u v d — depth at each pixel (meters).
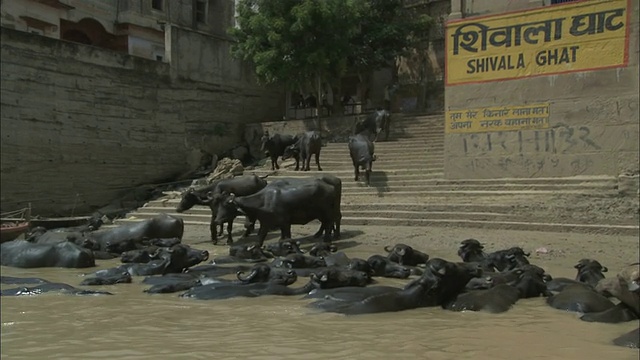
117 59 27.91
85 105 26.59
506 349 6.02
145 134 29.11
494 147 19.81
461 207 17.64
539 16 19.05
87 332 6.92
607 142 17.95
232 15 40.25
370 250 14.89
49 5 30.34
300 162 26.42
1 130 23.55
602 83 18.06
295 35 28.67
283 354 5.77
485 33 19.94
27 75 24.44
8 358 5.79
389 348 6.02
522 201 17.34
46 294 9.72
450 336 6.61
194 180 28.00
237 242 16.94
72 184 26.03
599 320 7.50
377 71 37.09
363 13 30.33
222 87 32.81
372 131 27.70
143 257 13.48
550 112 18.86
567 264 12.78
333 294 8.68
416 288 8.54
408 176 21.44
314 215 15.35
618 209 15.80
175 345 6.21
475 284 9.30
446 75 20.67
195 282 10.45
